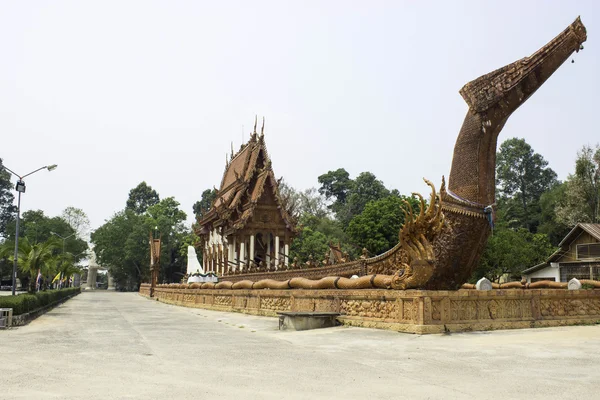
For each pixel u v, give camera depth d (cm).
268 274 3169
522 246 4762
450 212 1469
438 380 748
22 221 9775
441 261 1463
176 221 11356
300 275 2692
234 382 737
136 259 9712
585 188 5041
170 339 1346
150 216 11375
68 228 9494
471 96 1466
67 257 4906
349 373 812
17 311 1875
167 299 4594
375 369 848
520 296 1548
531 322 1541
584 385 702
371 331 1431
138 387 696
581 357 948
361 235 6353
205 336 1430
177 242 10388
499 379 750
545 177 8856
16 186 2802
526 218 7669
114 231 9975
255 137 5328
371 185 9656
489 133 1468
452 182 1514
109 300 5050
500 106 1441
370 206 6384
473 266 1518
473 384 715
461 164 1495
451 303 1400
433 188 1430
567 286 2306
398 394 654
